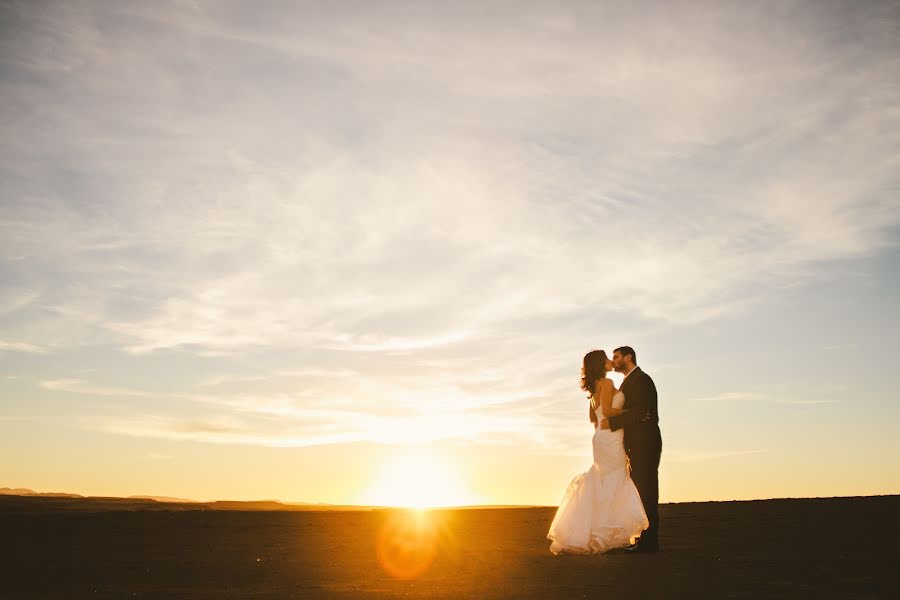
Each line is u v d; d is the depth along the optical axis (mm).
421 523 15844
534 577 6559
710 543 9633
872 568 6730
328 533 12688
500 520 16969
